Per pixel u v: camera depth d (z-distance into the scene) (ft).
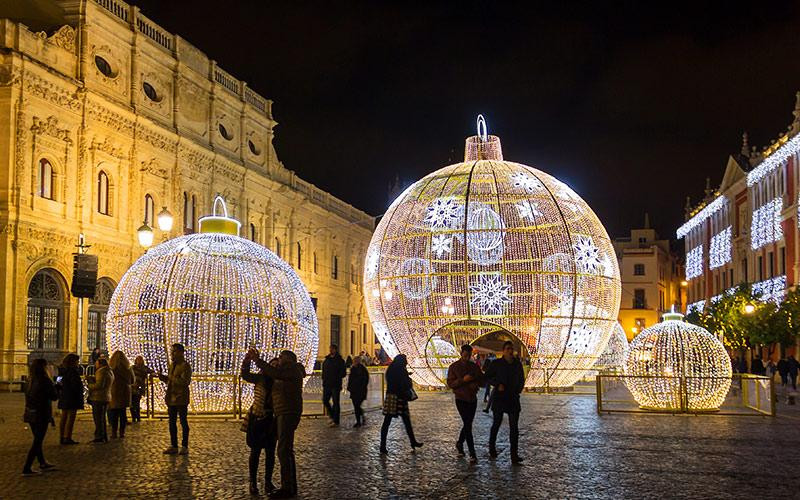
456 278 95.66
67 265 118.52
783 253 174.19
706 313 200.23
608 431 60.80
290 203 196.03
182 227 146.82
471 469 42.86
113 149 128.98
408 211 99.91
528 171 100.22
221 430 61.26
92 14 124.57
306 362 76.38
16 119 110.11
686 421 68.95
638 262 326.65
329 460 46.09
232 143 169.78
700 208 272.51
